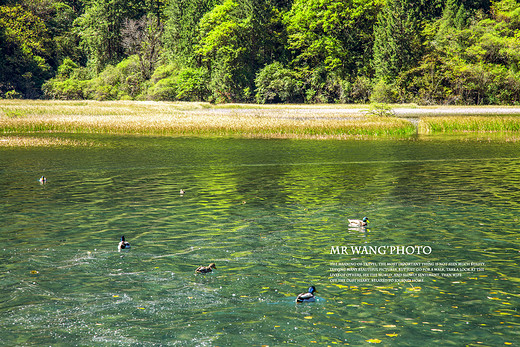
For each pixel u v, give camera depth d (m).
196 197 21.03
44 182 24.83
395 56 117.62
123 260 12.70
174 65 138.25
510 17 124.69
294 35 132.38
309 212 18.06
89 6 167.38
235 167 30.56
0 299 10.31
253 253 13.28
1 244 14.06
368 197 20.86
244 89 128.75
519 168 29.34
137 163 32.16
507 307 9.89
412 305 10.05
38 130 57.38
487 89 113.88
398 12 117.44
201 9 139.50
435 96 115.88
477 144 43.72
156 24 155.88
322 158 34.88
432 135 53.38
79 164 31.56
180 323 9.32
